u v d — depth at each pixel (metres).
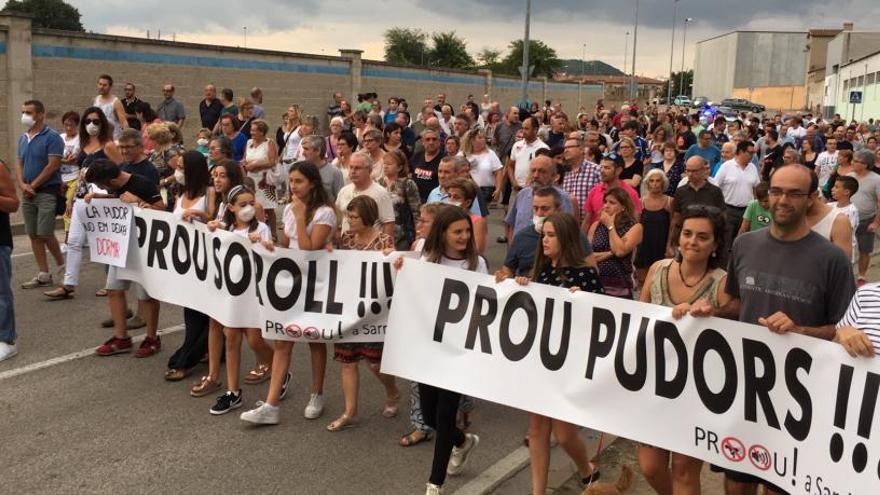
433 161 8.89
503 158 13.94
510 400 4.30
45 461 4.82
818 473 3.38
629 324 3.98
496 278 4.41
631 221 6.19
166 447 5.04
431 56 68.31
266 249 5.32
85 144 8.08
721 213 3.80
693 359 3.79
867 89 49.62
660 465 3.97
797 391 3.46
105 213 6.42
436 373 4.50
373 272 5.25
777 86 84.06
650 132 19.95
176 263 6.06
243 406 5.71
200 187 6.17
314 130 12.31
